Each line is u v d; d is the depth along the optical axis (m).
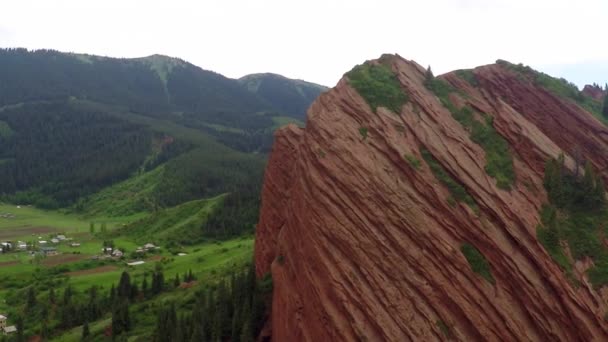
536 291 32.06
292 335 39.25
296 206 42.69
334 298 35.28
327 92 47.31
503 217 35.16
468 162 38.88
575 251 33.91
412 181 37.50
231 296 56.62
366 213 36.56
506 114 43.47
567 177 39.34
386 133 40.06
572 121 47.78
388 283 33.84
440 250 34.00
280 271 43.59
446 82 49.50
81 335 78.25
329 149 40.59
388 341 32.06
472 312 31.98
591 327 30.64
